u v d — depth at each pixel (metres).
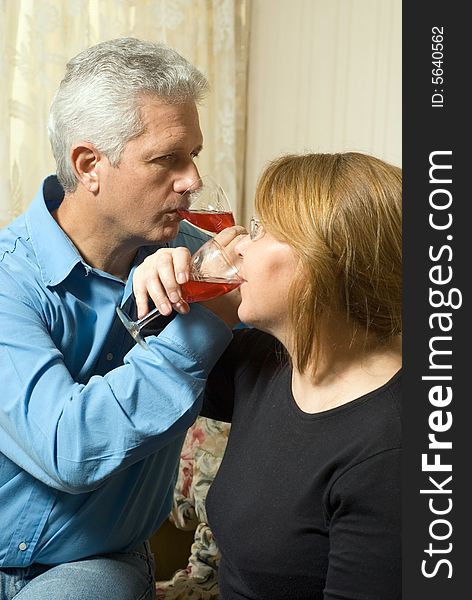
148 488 1.79
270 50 3.52
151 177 1.66
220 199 1.69
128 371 1.45
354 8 3.05
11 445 1.58
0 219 3.24
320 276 1.25
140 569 1.80
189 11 3.50
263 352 1.51
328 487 1.23
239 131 3.66
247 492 1.35
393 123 2.86
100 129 1.63
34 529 1.68
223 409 1.61
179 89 1.65
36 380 1.51
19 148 3.29
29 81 3.27
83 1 3.30
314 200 1.26
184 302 1.42
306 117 3.32
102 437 1.44
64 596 1.61
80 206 1.72
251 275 1.31
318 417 1.29
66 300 1.72
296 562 1.30
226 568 1.41
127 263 1.83
